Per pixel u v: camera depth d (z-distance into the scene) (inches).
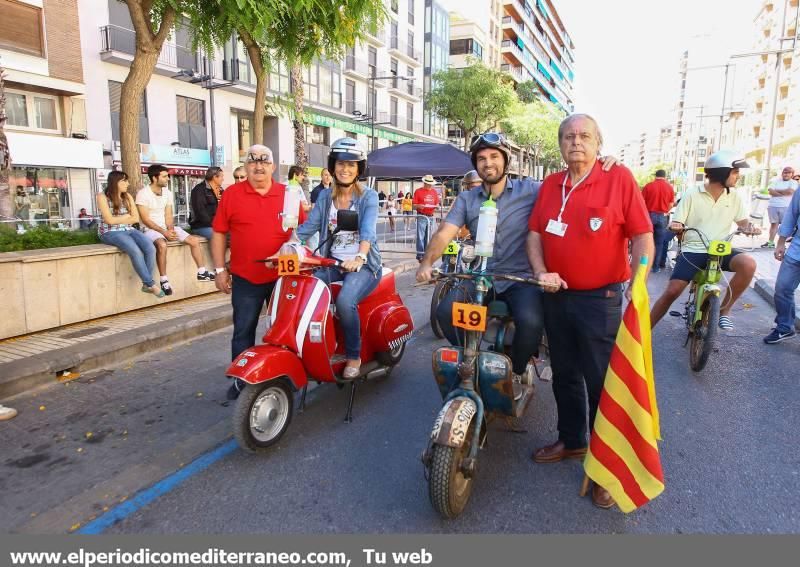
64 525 110.4
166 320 241.3
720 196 205.6
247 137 1162.0
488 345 133.3
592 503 119.2
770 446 144.3
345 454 140.4
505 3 2733.8
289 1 266.1
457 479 111.7
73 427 153.6
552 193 125.6
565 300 125.9
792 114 1798.7
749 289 367.9
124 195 249.0
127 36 844.6
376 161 524.1
